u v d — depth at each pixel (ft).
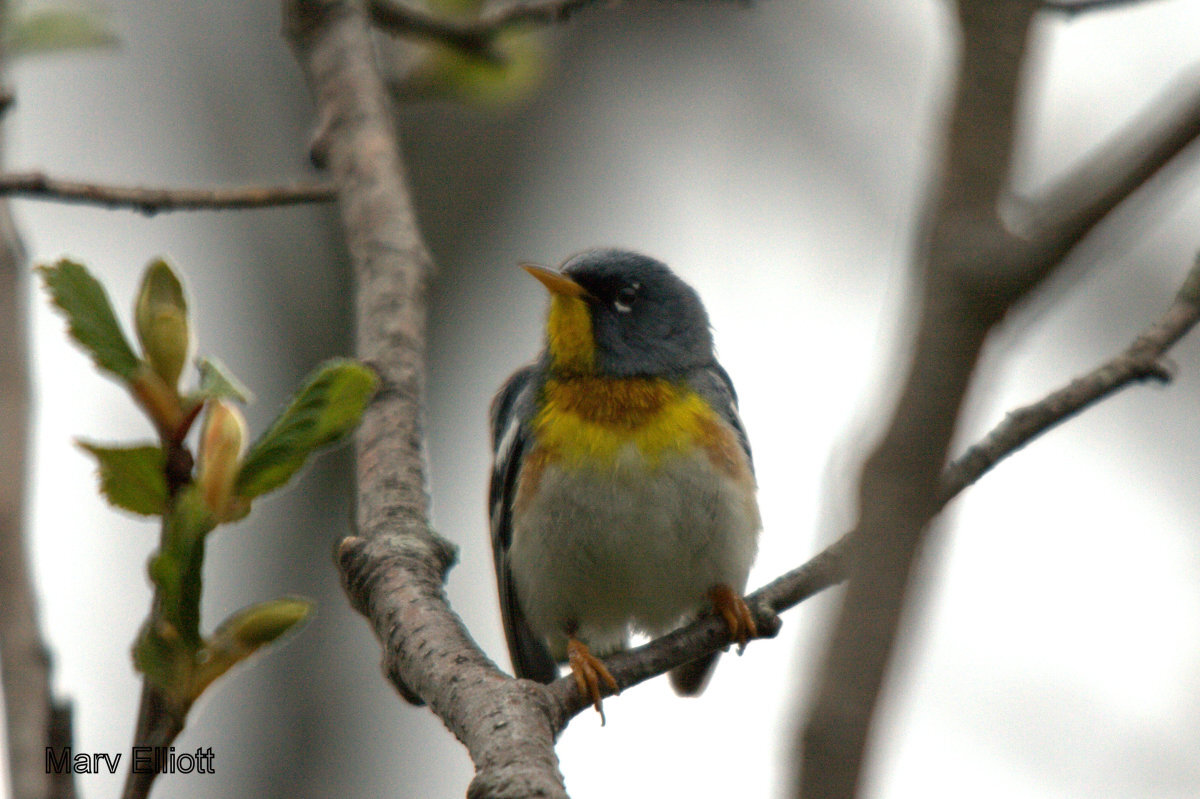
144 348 16.56
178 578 15.98
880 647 9.59
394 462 24.29
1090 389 20.80
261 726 61.31
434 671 19.06
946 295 9.86
